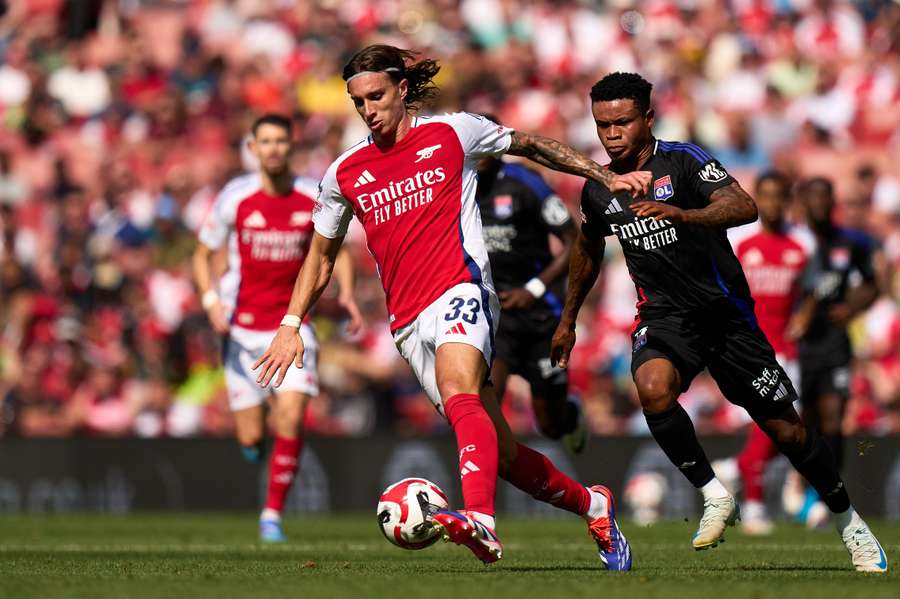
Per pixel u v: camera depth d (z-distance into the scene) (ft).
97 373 181.78
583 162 62.75
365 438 151.12
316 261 65.98
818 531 119.44
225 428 176.35
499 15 239.30
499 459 62.80
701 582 57.00
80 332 186.60
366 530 122.21
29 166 230.68
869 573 64.39
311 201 111.04
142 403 179.93
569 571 65.21
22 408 180.55
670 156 64.49
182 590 54.24
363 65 62.49
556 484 63.67
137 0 257.14
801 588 54.13
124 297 195.31
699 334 65.36
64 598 51.88
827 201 126.93
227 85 233.96
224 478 155.33
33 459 157.58
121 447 156.97
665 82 223.30
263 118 110.01
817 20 237.66
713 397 171.12
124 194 213.05
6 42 255.50
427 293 62.08
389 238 63.00
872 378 173.06
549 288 105.09
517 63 224.53
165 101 230.89
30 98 239.91
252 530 122.62
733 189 61.67
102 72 245.24
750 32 234.58
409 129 63.10
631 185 59.16
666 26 234.79
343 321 181.78
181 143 226.99
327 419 175.83
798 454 66.33
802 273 123.13
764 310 124.26
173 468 156.04
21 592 54.08
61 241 203.41
